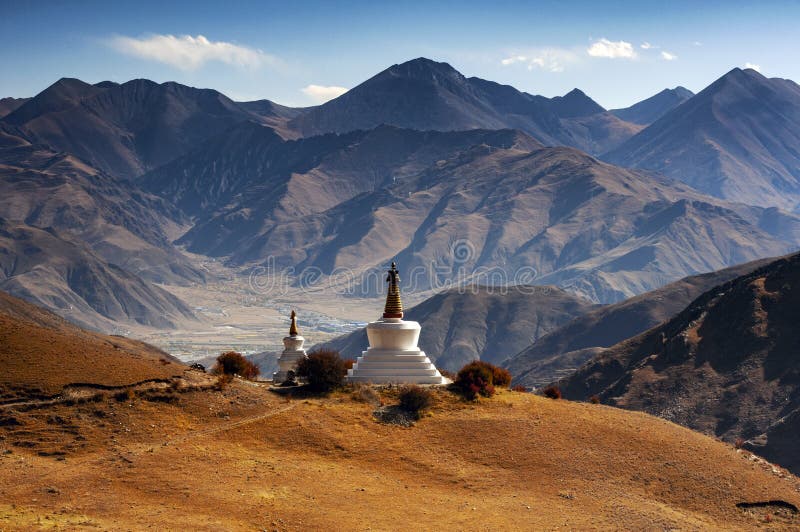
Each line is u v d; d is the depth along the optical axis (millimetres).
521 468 55781
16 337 62156
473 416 61375
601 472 56344
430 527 47406
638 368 163625
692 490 55750
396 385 65812
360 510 48406
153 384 59062
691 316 174000
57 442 51469
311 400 61906
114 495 46656
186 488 48156
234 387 61500
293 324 81062
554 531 48281
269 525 45500
